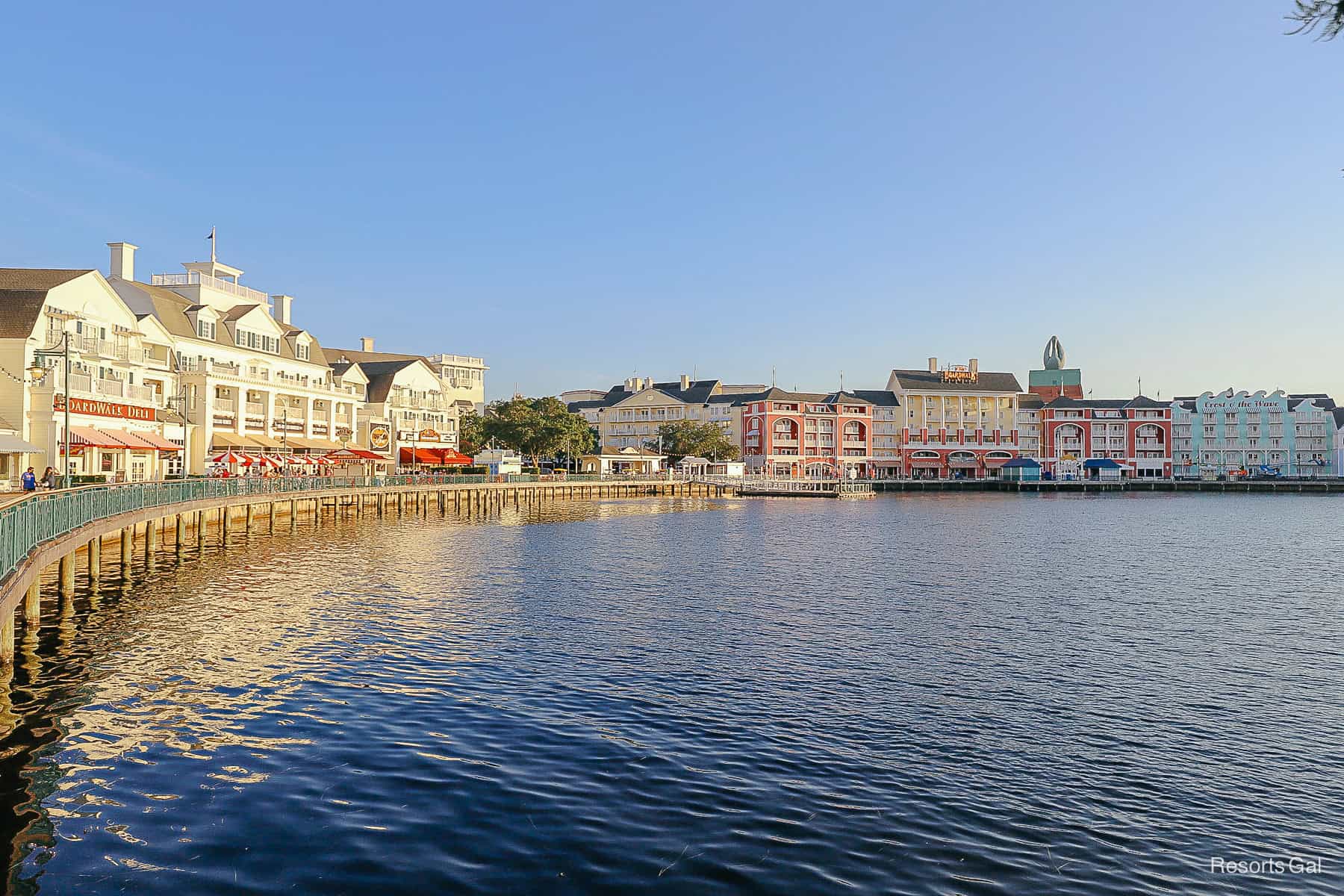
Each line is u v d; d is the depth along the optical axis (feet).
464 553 149.89
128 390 191.83
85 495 90.27
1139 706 60.23
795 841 39.27
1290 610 97.55
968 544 175.11
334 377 295.28
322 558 136.56
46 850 36.70
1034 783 46.47
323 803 41.96
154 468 201.36
